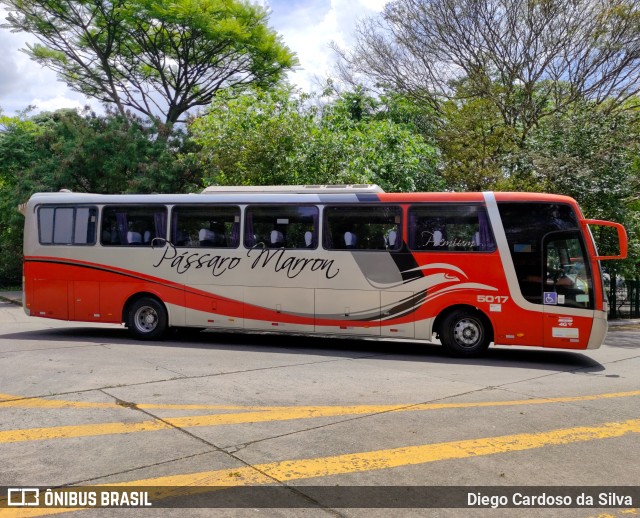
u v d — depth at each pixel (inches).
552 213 415.2
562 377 356.2
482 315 422.3
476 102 775.1
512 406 275.0
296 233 454.9
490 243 417.7
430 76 966.4
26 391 288.7
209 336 520.4
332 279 444.5
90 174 884.6
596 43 809.5
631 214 751.7
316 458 201.8
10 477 183.5
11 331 537.6
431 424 242.5
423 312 426.3
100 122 917.2
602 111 756.0
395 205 438.0
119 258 485.4
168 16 1080.8
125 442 216.2
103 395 282.7
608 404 282.8
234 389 300.4
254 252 461.1
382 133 849.5
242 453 205.9
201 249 471.8
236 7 1160.8
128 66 1259.2
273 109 811.4
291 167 758.5
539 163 703.1
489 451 211.3
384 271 434.9
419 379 336.5
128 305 488.4
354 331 439.5
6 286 1107.3
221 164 791.7
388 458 202.5
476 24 880.9
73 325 592.1
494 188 717.9
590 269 406.9
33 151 1003.9
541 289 409.4
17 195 880.3
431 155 849.5
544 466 198.1
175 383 311.6
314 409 263.3
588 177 689.0
